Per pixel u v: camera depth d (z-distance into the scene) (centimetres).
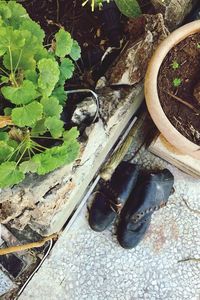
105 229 163
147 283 162
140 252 163
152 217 165
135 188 162
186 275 162
